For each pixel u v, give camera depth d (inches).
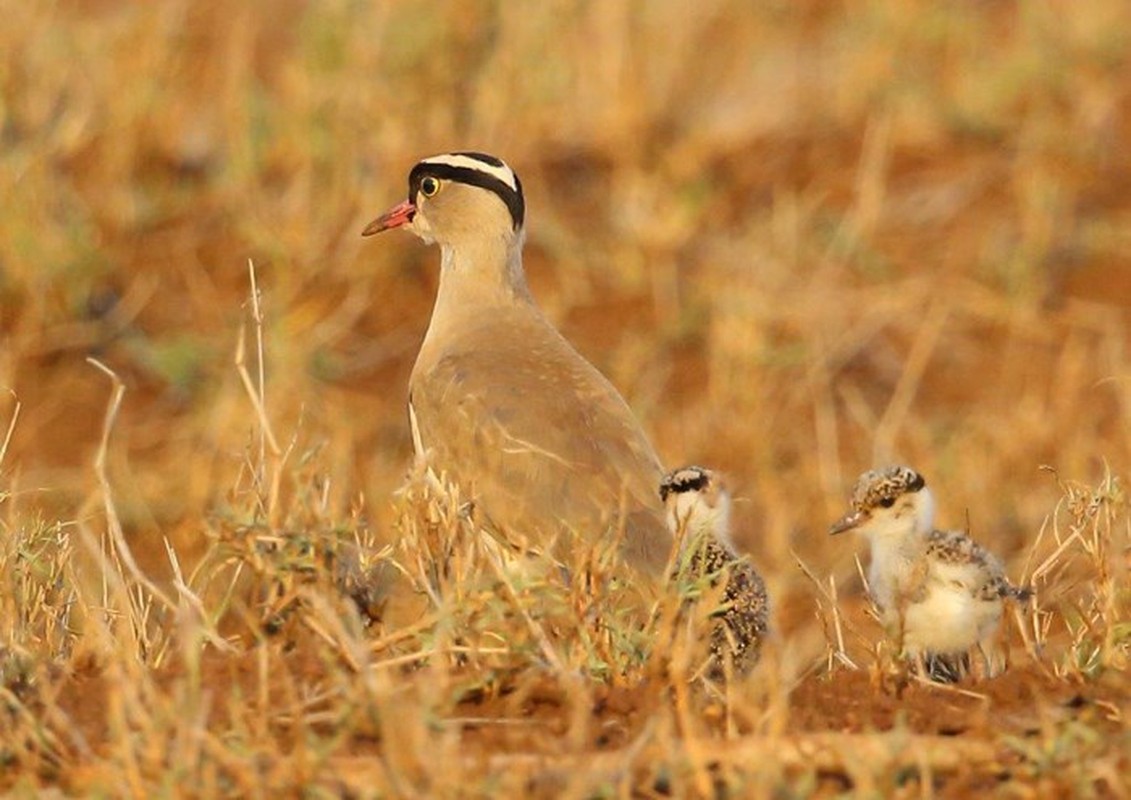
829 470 795.4
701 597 446.0
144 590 541.6
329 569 446.0
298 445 770.8
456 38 935.0
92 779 374.9
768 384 846.5
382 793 363.6
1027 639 469.4
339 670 403.5
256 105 909.8
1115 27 1015.6
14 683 419.2
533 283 901.8
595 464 537.0
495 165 621.0
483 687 416.8
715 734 398.0
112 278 876.6
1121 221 919.0
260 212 886.4
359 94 906.1
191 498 761.6
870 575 498.0
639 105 954.7
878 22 1013.2
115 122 907.4
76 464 793.6
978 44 1039.0
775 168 957.8
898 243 916.6
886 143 970.7
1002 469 788.0
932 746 386.3
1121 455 783.1
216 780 368.8
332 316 877.2
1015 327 875.4
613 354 860.6
